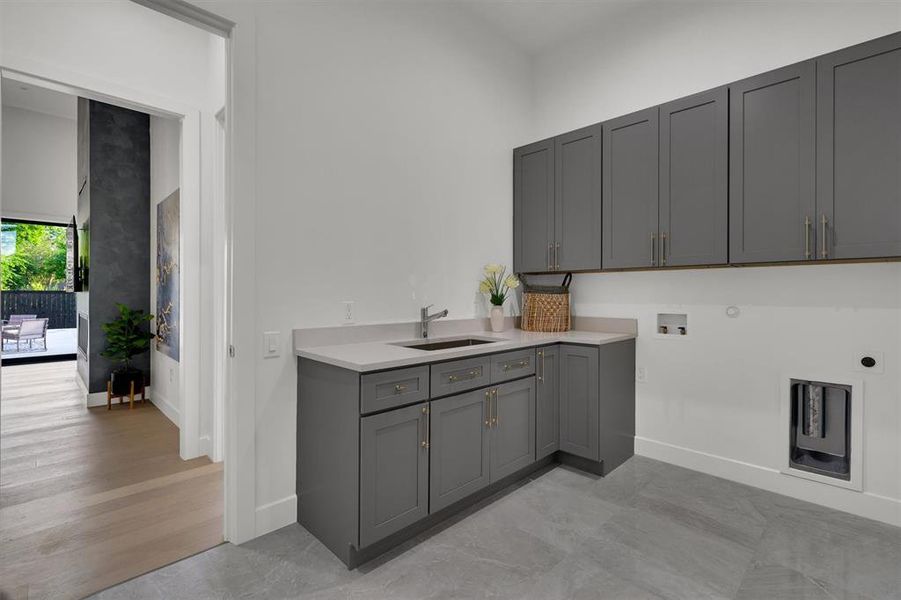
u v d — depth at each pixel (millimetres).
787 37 2465
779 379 2494
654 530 2117
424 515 2053
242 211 2014
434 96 2887
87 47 2568
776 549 1956
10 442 3363
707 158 2430
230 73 2016
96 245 4422
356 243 2463
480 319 3158
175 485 2625
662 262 2602
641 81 3049
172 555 1911
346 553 1852
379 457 1869
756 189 2264
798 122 2135
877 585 1711
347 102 2426
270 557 1904
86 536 2059
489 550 1959
